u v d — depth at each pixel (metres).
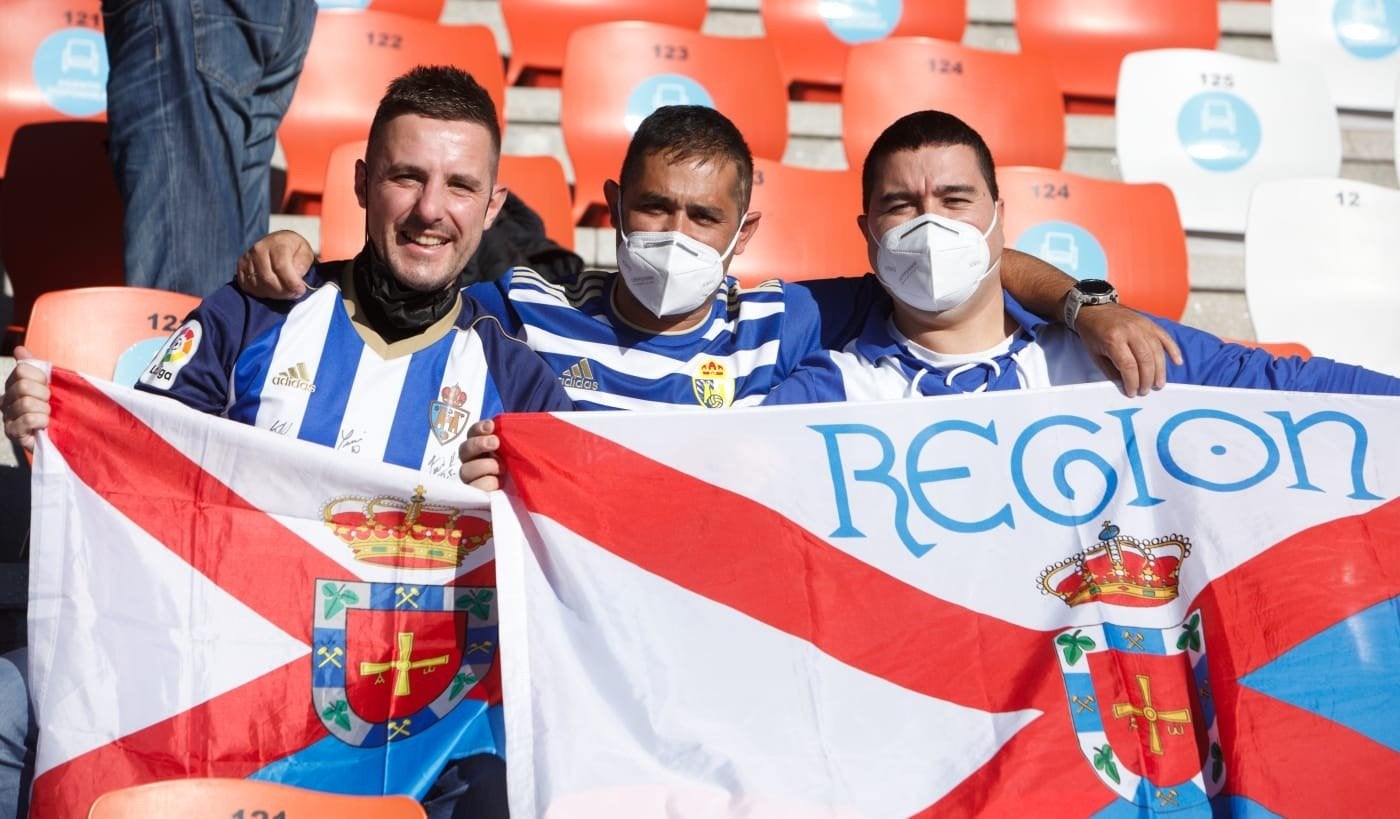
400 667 2.72
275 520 2.73
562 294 3.32
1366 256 5.45
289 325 2.92
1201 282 5.69
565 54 5.74
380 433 2.88
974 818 2.55
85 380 2.68
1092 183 5.38
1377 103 6.58
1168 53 6.11
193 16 4.07
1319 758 2.62
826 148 6.07
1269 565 2.82
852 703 2.67
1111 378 3.07
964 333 3.21
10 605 3.56
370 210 2.91
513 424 2.80
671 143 3.08
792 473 2.87
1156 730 2.68
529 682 2.62
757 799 2.54
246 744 2.62
